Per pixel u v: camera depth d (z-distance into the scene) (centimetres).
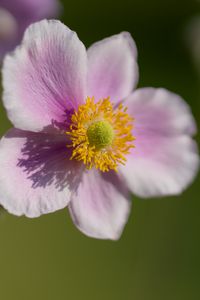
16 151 27
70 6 48
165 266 42
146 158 29
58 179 27
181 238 43
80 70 27
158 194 29
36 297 41
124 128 28
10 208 26
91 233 28
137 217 43
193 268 42
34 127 27
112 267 42
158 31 50
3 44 33
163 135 30
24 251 41
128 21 50
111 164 28
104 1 49
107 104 28
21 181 26
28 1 33
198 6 50
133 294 42
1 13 33
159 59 50
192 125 30
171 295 42
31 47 26
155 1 50
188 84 49
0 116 41
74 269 42
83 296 41
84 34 48
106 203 28
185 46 46
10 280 41
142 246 43
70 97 28
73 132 28
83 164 28
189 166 30
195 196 44
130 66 29
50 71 27
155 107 29
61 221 42
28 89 27
